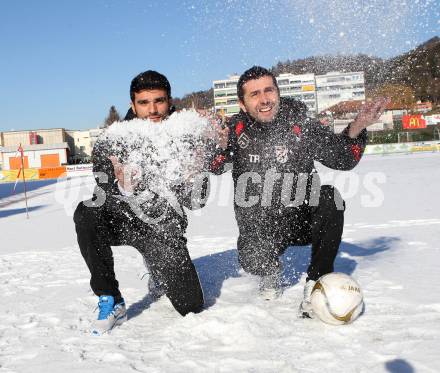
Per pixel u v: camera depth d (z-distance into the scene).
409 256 4.71
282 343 2.52
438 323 2.68
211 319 2.80
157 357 2.46
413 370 2.11
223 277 4.29
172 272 2.98
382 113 3.06
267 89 3.14
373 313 2.93
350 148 3.17
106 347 2.64
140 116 3.14
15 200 21.52
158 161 3.06
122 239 3.09
